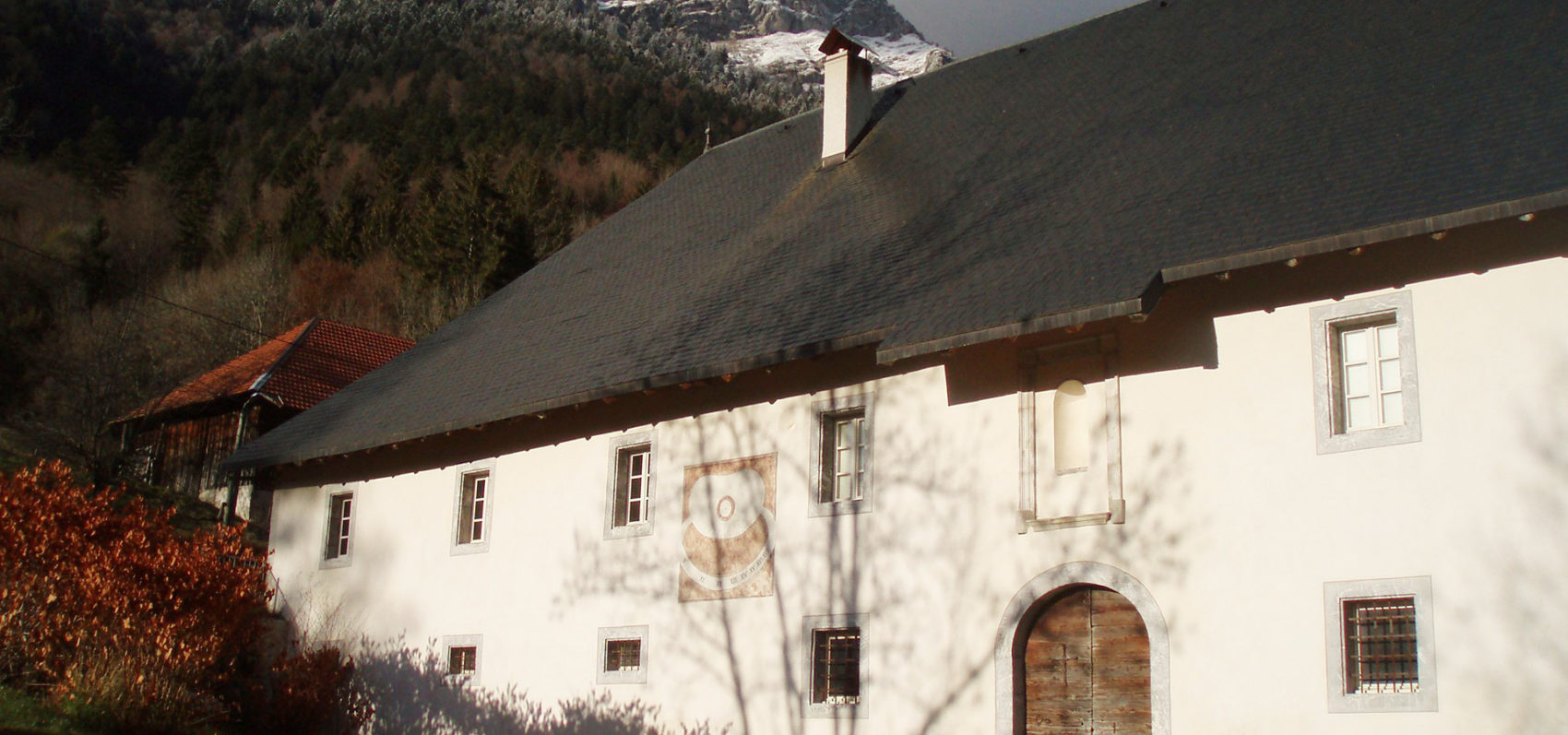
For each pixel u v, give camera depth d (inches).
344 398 914.7
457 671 772.0
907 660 580.1
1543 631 431.5
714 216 872.3
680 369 661.3
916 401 606.2
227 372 1284.4
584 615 714.2
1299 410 498.6
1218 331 524.4
